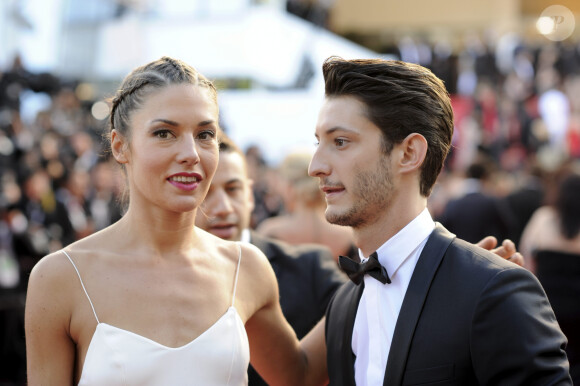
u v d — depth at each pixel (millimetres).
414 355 1870
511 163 12914
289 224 3869
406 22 23312
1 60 11867
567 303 4285
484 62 17656
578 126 14289
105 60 11414
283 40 10164
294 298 2805
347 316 2121
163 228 1948
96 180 9219
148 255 1948
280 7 11602
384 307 2004
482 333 1810
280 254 2887
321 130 2018
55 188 8602
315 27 10773
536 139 14336
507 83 17297
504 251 2170
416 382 1851
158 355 1823
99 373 1793
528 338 1770
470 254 1937
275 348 2225
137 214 1954
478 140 14797
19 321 6379
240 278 2080
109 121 2061
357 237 2064
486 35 19500
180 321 1896
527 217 6664
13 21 12023
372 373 1978
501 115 15523
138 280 1905
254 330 2188
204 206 2820
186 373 1842
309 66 10234
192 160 1857
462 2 22781
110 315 1850
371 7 23469
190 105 1874
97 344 1816
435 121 2002
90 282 1873
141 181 1888
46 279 1854
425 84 2000
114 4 11281
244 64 9680
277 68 10086
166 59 1955
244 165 2953
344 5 23531
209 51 9828
